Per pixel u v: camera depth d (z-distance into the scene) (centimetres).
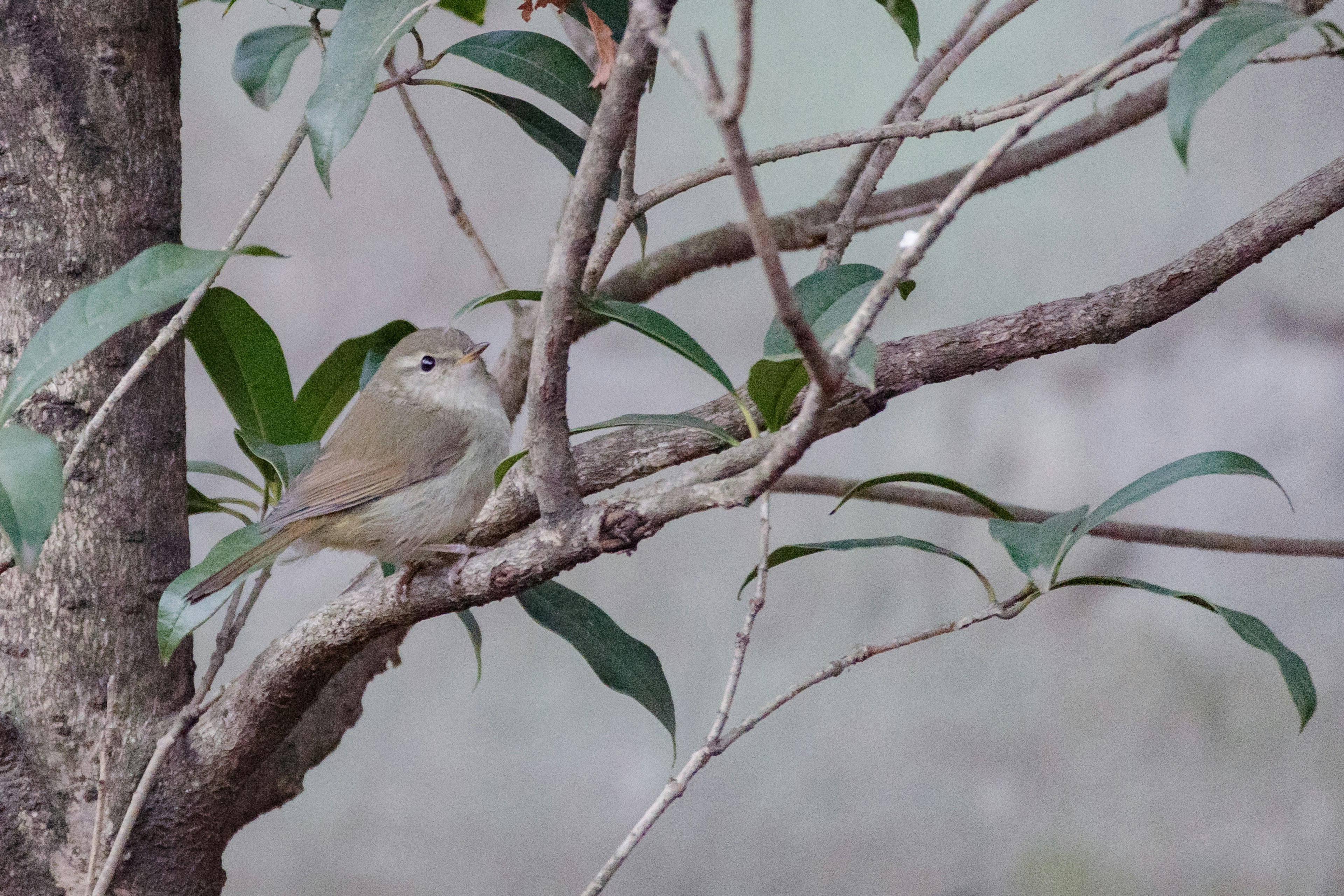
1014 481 1241
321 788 1217
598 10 419
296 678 423
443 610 385
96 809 434
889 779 1205
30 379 335
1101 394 1238
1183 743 1152
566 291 313
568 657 1262
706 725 1225
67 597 445
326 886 1180
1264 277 1216
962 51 509
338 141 357
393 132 1341
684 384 1282
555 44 442
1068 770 1173
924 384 454
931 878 1159
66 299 365
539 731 1238
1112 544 1214
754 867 1179
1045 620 1220
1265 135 1215
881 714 1227
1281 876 1087
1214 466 400
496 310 1328
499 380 625
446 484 539
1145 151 1245
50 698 444
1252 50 281
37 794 442
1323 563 1138
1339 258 1185
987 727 1204
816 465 1282
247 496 1248
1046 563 395
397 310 1330
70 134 443
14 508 307
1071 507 1211
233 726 437
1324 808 1093
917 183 710
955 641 1233
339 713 540
